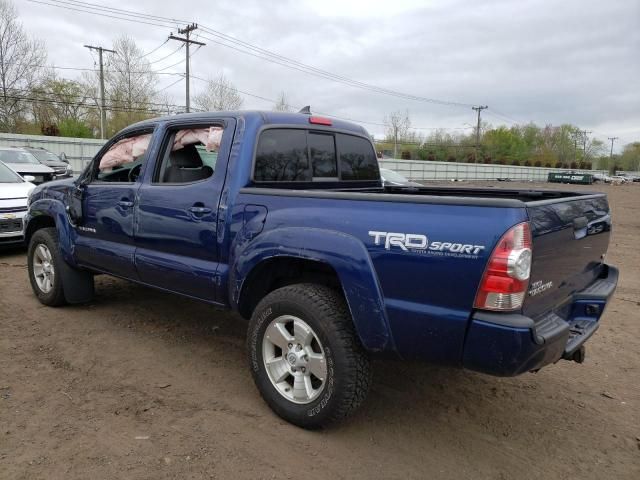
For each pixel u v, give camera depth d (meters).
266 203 3.29
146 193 4.07
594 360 4.50
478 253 2.46
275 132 3.76
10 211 7.89
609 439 3.23
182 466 2.78
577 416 3.51
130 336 4.68
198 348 4.45
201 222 3.64
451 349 2.61
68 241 4.94
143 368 4.02
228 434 3.11
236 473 2.74
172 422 3.22
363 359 2.97
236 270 3.39
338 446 3.03
